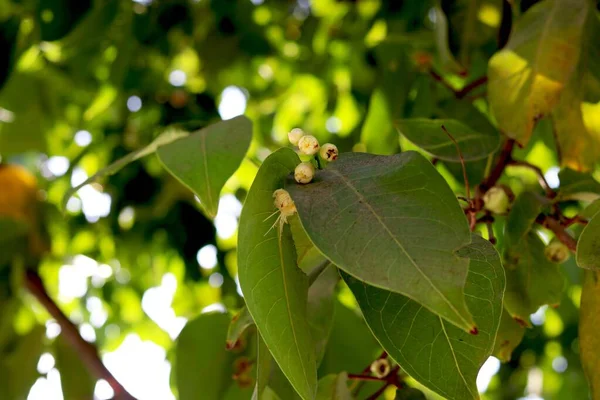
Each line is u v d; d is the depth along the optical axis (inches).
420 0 55.9
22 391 57.4
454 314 20.7
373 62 61.4
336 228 22.2
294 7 72.3
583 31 32.8
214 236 63.7
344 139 58.5
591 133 32.7
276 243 24.0
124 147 63.6
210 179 25.9
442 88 46.1
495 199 30.8
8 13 51.9
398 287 21.2
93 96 66.4
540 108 32.2
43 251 60.9
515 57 32.8
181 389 33.2
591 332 27.9
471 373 24.4
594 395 27.8
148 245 65.6
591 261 25.3
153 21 62.2
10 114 67.6
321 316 29.5
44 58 62.2
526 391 82.8
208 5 63.4
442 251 21.6
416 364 24.4
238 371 33.3
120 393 52.8
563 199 31.8
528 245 30.8
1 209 59.6
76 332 56.2
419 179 22.8
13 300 57.0
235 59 66.6
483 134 31.8
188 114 64.1
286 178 23.6
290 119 76.1
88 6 51.6
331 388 29.3
